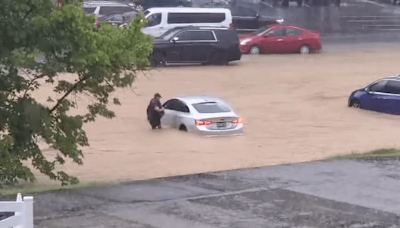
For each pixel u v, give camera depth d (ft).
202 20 243.40
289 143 119.85
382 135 127.75
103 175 93.20
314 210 54.08
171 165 100.58
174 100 134.51
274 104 158.81
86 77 76.79
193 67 215.10
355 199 57.67
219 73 202.39
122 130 128.57
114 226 49.49
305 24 306.14
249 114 147.74
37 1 66.69
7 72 71.20
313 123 139.44
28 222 38.37
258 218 51.78
